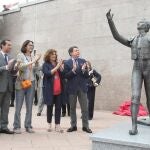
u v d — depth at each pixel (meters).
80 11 16.61
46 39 18.30
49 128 9.54
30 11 19.27
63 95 9.53
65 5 17.33
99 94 15.65
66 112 13.66
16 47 20.11
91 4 16.14
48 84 9.30
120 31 14.96
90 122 11.48
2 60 8.91
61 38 17.48
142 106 13.07
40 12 18.69
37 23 18.83
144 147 5.82
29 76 9.17
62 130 9.46
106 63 15.49
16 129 9.20
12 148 7.54
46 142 8.19
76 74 9.35
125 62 14.78
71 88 9.38
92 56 16.03
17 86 9.16
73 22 16.94
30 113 9.38
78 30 16.69
